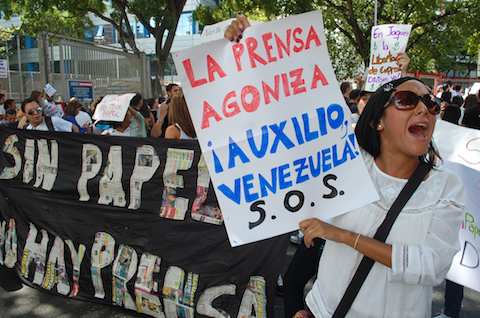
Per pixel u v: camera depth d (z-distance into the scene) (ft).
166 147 10.66
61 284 12.11
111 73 48.26
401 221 5.02
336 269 5.42
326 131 5.72
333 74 5.80
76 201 11.77
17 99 41.96
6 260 13.03
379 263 5.11
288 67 5.86
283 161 5.81
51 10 63.46
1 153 12.80
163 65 65.00
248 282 9.75
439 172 5.17
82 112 27.45
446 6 73.67
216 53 5.88
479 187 8.66
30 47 106.32
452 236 4.98
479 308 12.26
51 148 12.05
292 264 7.19
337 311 5.29
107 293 11.50
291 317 7.06
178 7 63.10
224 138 5.88
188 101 5.89
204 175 10.25
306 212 5.70
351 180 5.50
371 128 5.48
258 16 70.23
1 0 60.90
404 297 5.15
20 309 12.25
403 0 71.87
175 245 10.49
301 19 5.81
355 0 78.23
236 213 5.83
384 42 15.44
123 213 11.17
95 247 11.53
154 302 10.77
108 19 66.18
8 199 12.87
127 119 18.47
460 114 29.66
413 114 5.02
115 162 11.25
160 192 10.71
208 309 10.11
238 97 5.90
